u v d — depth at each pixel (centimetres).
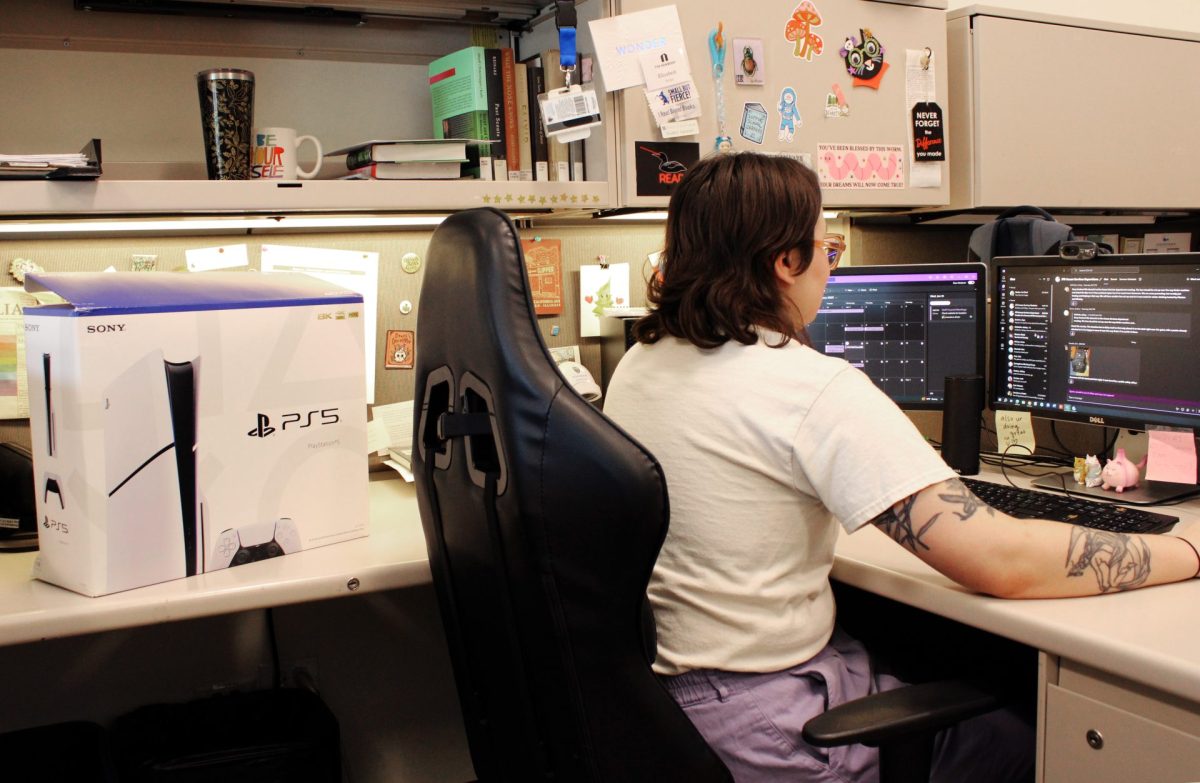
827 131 165
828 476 97
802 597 105
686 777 92
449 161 143
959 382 153
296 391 120
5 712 153
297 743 149
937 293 166
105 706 159
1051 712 94
